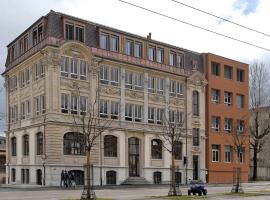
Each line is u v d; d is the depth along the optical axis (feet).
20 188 144.05
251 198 99.50
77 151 163.43
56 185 155.94
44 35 164.14
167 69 199.21
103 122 171.94
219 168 217.15
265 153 276.62
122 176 176.86
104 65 176.76
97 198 91.81
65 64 164.45
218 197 102.32
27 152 176.96
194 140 208.54
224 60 225.97
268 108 248.52
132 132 182.80
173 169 109.19
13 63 190.08
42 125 162.81
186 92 207.00
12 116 191.83
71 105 164.45
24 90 180.55
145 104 189.37
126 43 185.37
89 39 173.17
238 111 231.91
